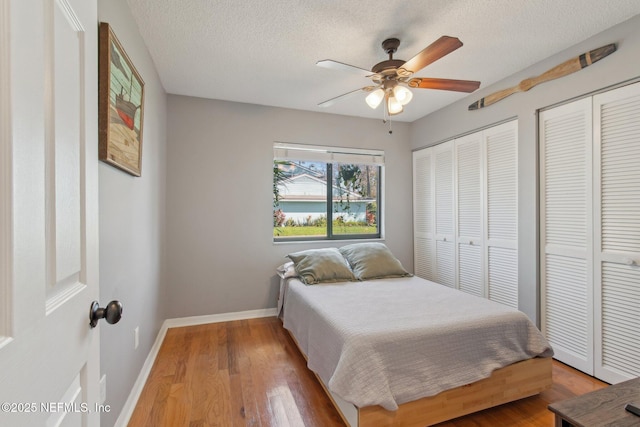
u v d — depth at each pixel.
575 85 2.14
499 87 2.71
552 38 2.06
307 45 2.12
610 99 1.96
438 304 2.06
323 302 2.12
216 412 1.70
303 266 2.90
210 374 2.09
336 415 1.68
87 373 0.75
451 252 3.31
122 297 1.57
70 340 0.66
